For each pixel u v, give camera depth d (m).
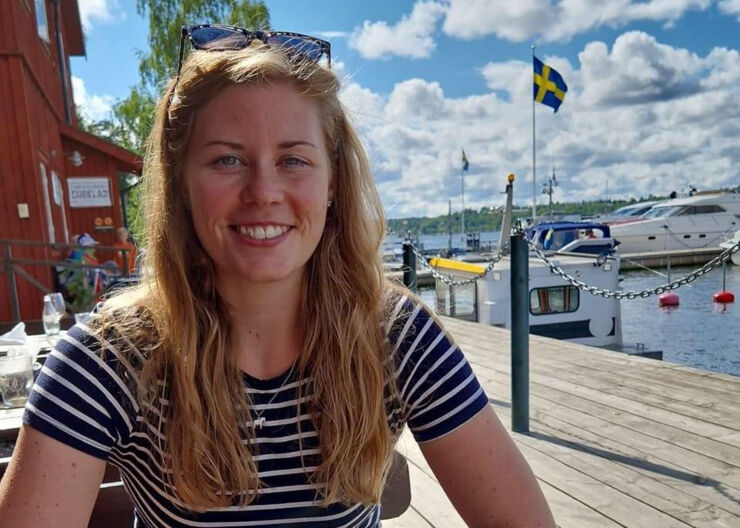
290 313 1.06
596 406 3.76
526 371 3.31
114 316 1.02
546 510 1.12
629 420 3.47
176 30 17.25
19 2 7.50
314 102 1.04
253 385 1.03
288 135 1.00
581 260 9.69
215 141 0.99
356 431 1.03
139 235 1.14
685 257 22.06
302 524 1.02
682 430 3.27
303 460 1.01
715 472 2.72
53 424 0.91
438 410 1.08
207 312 1.03
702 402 3.76
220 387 1.00
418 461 2.90
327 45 1.11
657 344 10.08
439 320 1.15
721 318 12.08
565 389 4.18
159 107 1.09
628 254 22.23
